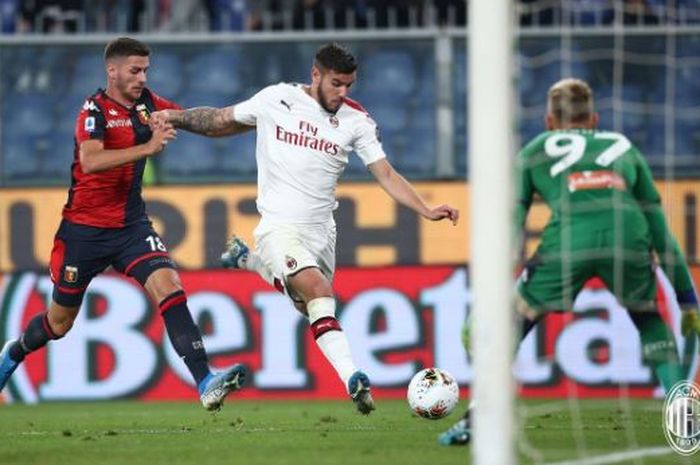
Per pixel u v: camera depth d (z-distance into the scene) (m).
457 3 54.25
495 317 18.66
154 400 45.34
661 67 52.38
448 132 50.38
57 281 28.97
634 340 43.41
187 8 55.75
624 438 25.88
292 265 26.58
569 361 43.75
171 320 27.47
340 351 25.78
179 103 53.09
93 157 26.52
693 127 52.31
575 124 25.59
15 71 53.38
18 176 52.47
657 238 25.69
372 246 46.56
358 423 30.42
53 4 55.69
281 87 27.20
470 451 22.92
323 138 26.94
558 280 25.00
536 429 27.86
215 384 26.11
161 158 51.62
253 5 55.66
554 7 53.66
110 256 28.58
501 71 18.84
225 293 45.59
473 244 18.91
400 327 45.12
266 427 29.45
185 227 46.69
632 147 25.61
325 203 27.41
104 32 55.44
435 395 27.33
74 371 45.69
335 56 26.39
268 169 27.30
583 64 52.62
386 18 54.59
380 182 27.27
